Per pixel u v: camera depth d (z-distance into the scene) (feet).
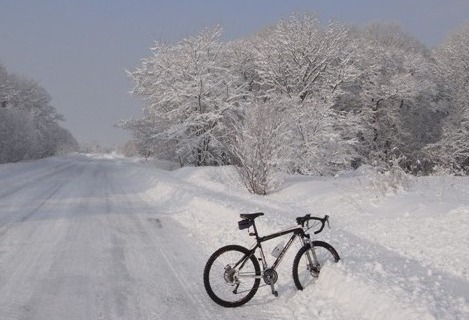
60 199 55.36
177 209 47.19
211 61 133.59
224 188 61.67
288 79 123.85
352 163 135.33
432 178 50.19
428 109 142.00
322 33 124.16
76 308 17.74
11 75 269.03
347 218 35.55
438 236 25.93
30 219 38.93
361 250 25.08
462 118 125.49
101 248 28.43
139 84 140.05
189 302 18.65
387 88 130.31
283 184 59.36
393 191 40.57
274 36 129.80
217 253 18.53
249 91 139.54
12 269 23.03
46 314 17.04
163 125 140.97
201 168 91.76
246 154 57.82
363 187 45.09
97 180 94.63
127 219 40.70
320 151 85.92
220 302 18.10
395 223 30.91
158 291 20.04
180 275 22.67
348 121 109.19
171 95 130.41
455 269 20.35
